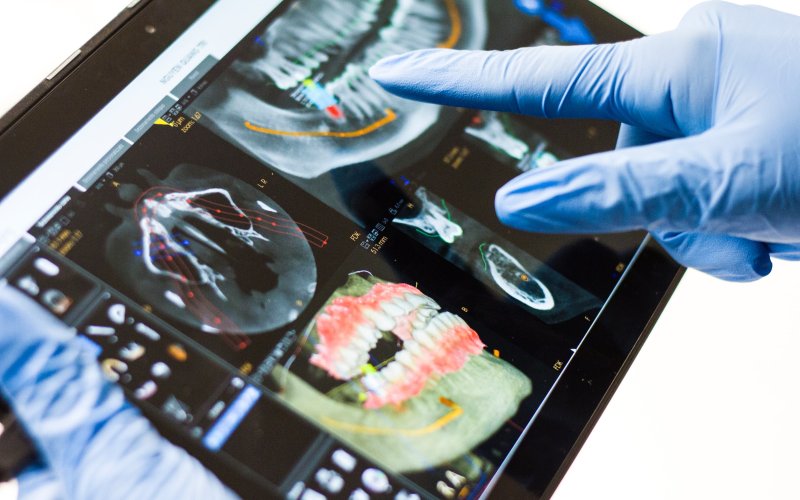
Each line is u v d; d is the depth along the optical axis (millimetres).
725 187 575
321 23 750
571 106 683
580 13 829
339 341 595
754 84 605
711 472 686
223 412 542
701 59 639
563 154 748
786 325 759
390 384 589
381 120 719
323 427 558
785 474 693
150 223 599
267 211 635
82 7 759
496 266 668
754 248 694
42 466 505
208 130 654
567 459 597
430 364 606
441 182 699
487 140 736
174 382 543
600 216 612
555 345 642
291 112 693
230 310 582
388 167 693
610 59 665
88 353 539
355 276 626
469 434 585
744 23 646
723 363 732
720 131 597
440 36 785
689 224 613
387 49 762
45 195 580
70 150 601
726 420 708
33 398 519
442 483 560
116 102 632
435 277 647
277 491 526
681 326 745
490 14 808
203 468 520
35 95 604
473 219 686
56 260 563
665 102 652
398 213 670
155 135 635
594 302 673
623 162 595
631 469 678
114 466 510
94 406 523
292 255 621
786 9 914
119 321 555
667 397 711
